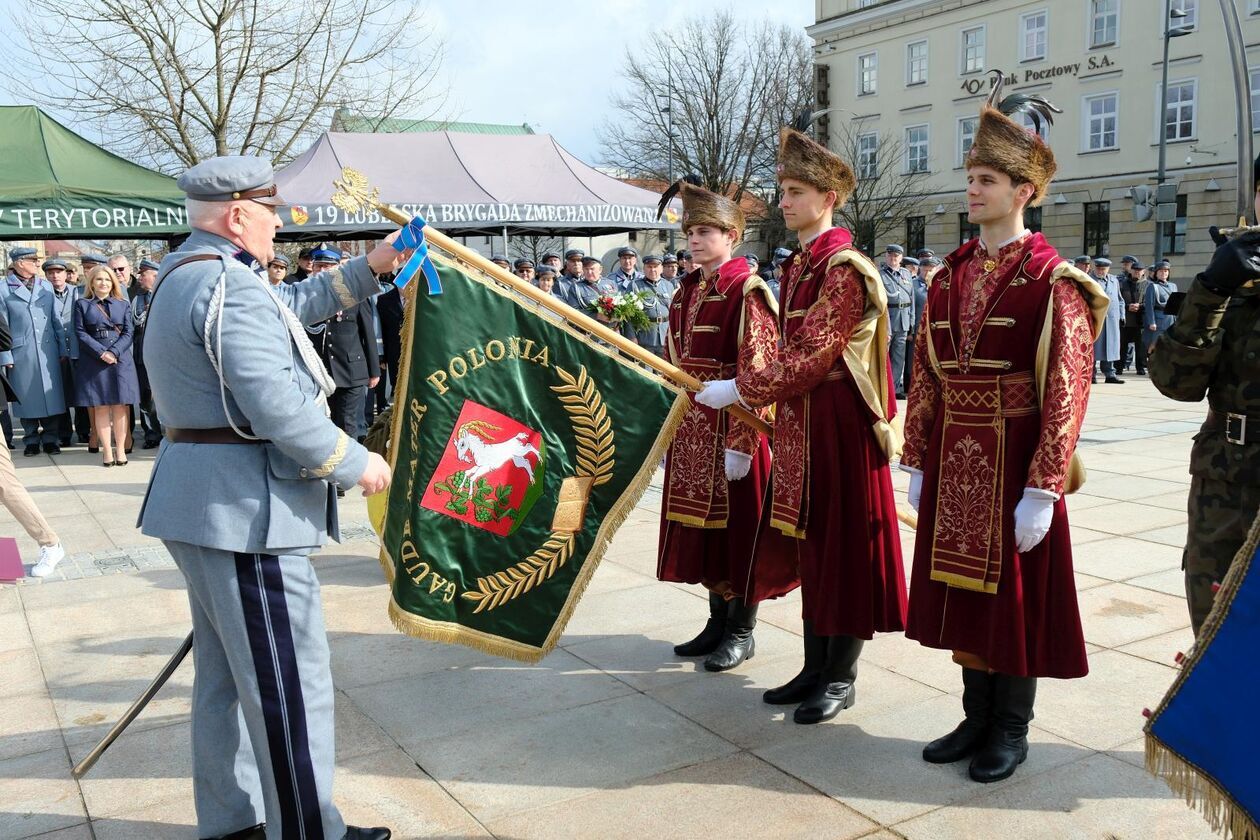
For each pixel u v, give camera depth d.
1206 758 2.12
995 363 2.87
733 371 3.72
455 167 11.77
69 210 9.64
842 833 2.71
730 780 3.02
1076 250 31.09
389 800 2.94
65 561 5.70
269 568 2.44
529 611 3.04
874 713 3.46
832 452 3.30
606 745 3.27
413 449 2.95
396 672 3.95
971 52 33.16
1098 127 30.48
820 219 3.44
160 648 4.26
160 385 2.44
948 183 34.12
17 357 9.61
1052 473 2.72
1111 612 4.39
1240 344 2.51
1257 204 2.53
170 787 3.06
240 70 16.22
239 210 2.49
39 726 3.50
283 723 2.45
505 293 3.04
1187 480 7.23
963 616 2.98
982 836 2.68
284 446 2.37
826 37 36.94
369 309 8.55
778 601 4.74
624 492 3.12
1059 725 3.32
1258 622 2.08
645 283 12.27
